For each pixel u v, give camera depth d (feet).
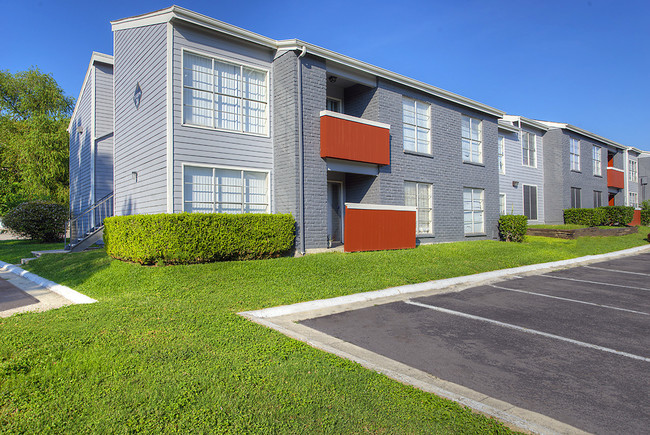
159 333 17.07
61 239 67.41
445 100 53.98
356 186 48.11
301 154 38.52
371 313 22.74
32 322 18.53
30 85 105.50
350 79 44.21
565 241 60.59
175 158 34.47
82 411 10.88
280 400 11.51
